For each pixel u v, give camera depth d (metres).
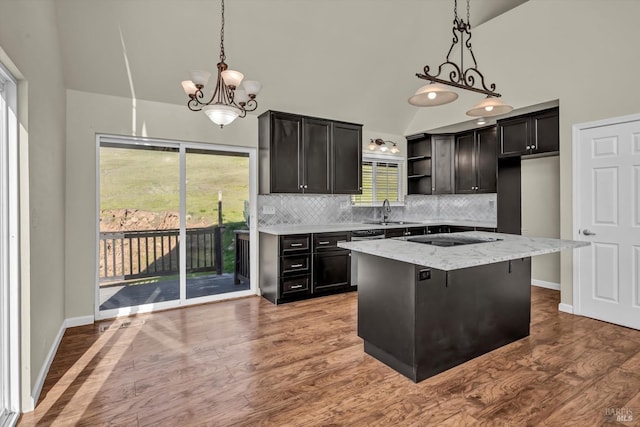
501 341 2.73
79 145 3.33
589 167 3.38
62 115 3.09
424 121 5.42
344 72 4.30
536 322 3.29
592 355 2.58
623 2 3.11
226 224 4.47
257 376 2.30
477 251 2.24
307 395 2.07
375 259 2.51
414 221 5.82
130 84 3.46
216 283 4.56
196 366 2.45
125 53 3.22
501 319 2.72
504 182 4.72
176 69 3.50
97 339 2.95
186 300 3.94
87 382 2.23
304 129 4.32
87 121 3.36
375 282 2.52
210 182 4.20
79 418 1.86
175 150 3.91
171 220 3.95
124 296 3.99
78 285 3.32
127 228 3.84
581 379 2.23
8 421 1.79
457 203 5.86
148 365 2.46
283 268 3.96
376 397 2.05
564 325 3.21
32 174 2.07
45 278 2.38
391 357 2.42
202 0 3.07
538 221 4.66
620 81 3.13
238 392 2.11
